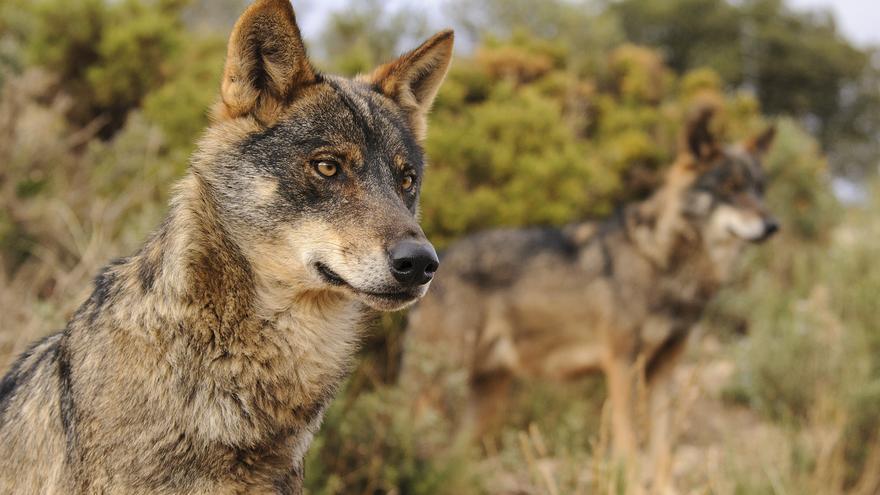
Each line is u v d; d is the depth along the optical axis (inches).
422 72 139.3
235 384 106.4
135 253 118.4
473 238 262.5
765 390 283.6
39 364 118.3
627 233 252.8
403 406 197.8
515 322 256.5
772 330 310.8
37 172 242.1
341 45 420.2
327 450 183.2
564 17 520.4
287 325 111.2
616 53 464.1
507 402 277.6
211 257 107.3
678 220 246.7
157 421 100.7
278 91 116.1
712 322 364.5
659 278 247.8
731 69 1042.1
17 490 111.8
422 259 108.3
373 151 119.0
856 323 283.7
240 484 107.4
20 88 249.9
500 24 584.4
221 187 111.1
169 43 325.1
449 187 298.2
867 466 226.5
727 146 268.2
